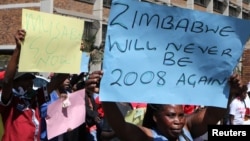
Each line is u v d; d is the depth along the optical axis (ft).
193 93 11.58
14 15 95.61
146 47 11.03
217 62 11.72
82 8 98.07
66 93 19.07
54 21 16.01
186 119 12.58
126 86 10.89
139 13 10.82
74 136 20.56
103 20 102.01
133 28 10.84
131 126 11.29
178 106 11.35
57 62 15.99
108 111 11.11
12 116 16.20
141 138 11.24
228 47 11.74
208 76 11.71
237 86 11.91
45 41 15.65
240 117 28.27
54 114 18.16
